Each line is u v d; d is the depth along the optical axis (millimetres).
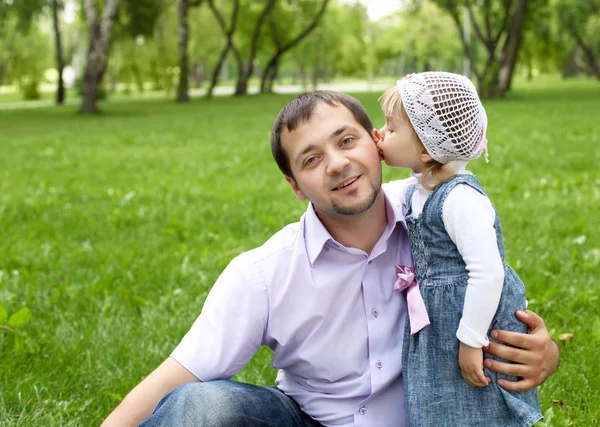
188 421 2096
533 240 5762
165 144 14891
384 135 2508
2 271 5426
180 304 4609
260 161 11438
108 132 18312
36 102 46906
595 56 57469
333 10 55469
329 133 2268
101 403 3371
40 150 14148
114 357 3822
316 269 2365
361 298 2389
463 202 2273
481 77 32281
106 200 8484
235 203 7852
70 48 48625
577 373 3480
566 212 6781
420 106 2344
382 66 110188
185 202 8039
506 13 31047
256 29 42875
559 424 2992
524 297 2391
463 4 33469
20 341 3918
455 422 2283
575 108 20984
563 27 44906
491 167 9625
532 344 2264
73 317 4418
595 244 5660
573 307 4324
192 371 2348
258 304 2363
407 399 2311
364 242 2410
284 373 2533
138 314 4559
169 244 6227
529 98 29141
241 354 2385
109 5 27469
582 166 9516
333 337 2369
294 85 74438
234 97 40969
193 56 52094
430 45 61875
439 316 2305
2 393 3383
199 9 49438
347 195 2275
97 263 5656
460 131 2340
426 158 2406
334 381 2406
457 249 2307
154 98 45312
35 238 6645
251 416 2195
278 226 6652
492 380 2299
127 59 48094
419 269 2387
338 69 89250
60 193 8938
